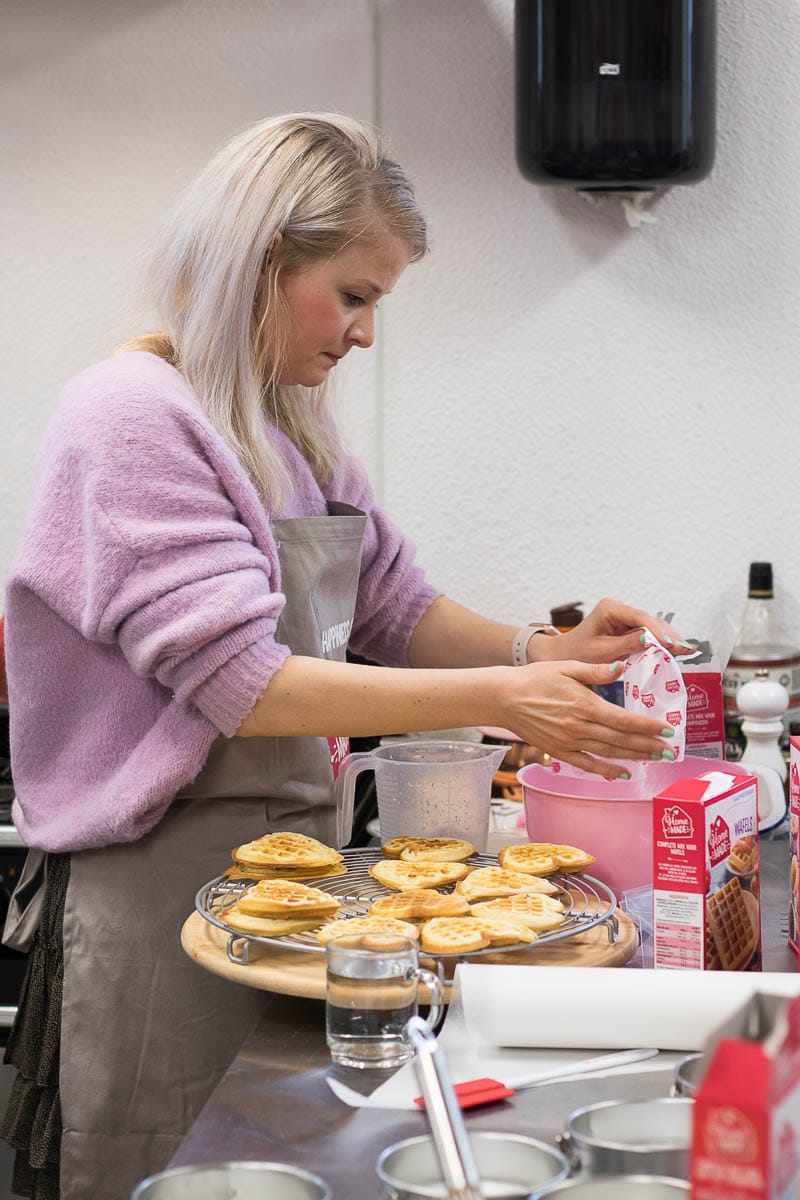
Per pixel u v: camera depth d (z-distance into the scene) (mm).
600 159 1830
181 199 1399
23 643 1338
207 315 1337
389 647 1731
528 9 1829
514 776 1763
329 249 1333
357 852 1368
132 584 1223
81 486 1257
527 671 1233
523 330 2029
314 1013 1092
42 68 2023
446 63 1994
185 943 1139
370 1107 905
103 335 2061
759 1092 583
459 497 2062
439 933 1056
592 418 2035
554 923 1092
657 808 1057
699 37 1813
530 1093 912
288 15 1998
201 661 1229
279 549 1401
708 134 1854
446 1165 674
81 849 1354
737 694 1801
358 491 1674
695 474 2033
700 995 963
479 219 2016
